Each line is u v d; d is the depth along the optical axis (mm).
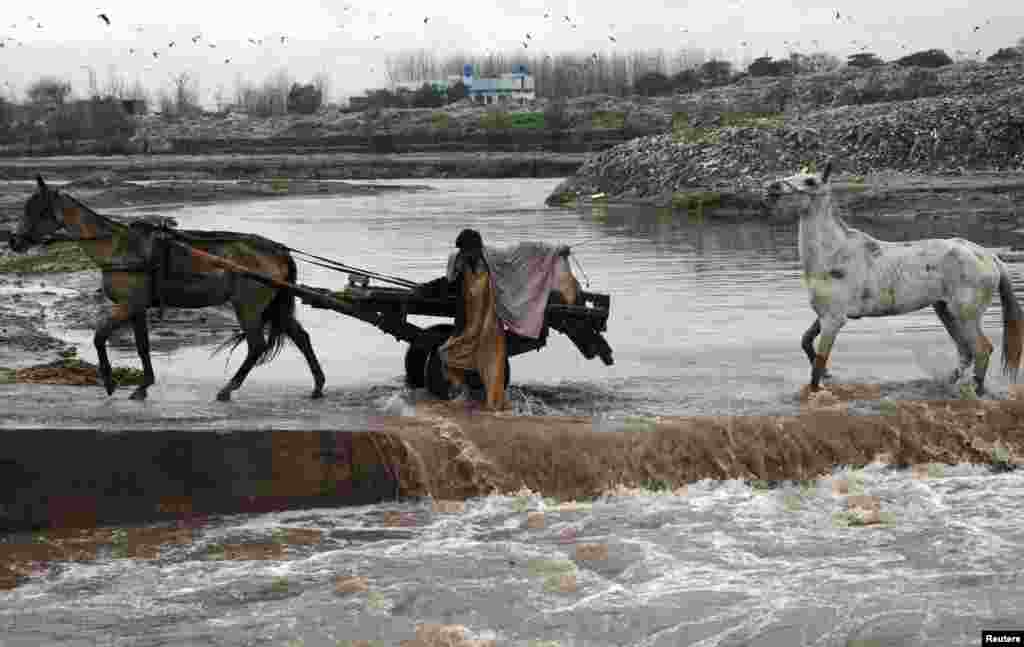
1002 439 10953
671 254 29250
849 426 10734
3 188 63188
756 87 138375
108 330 11266
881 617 7250
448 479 9961
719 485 10188
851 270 11898
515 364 14820
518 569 8281
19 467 9117
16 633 7344
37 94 164750
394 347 16641
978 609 7328
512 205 53031
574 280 11789
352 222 42281
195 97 184125
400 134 125625
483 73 197000
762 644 6992
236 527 9297
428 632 7230
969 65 113250
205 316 19109
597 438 10188
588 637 7176
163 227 11312
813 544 8680
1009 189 40219
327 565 8438
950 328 12492
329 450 9758
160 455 9398
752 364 14539
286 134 148875
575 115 129625
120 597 7922
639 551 8547
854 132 50312
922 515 9320
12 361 14891
